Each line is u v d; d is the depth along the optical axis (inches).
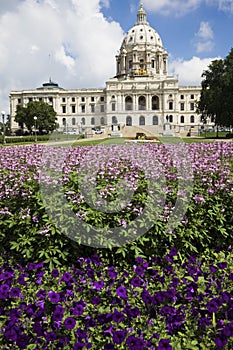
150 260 214.7
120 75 5064.0
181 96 4559.5
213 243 241.0
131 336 134.9
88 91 4579.2
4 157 410.6
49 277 199.2
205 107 2343.8
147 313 163.5
